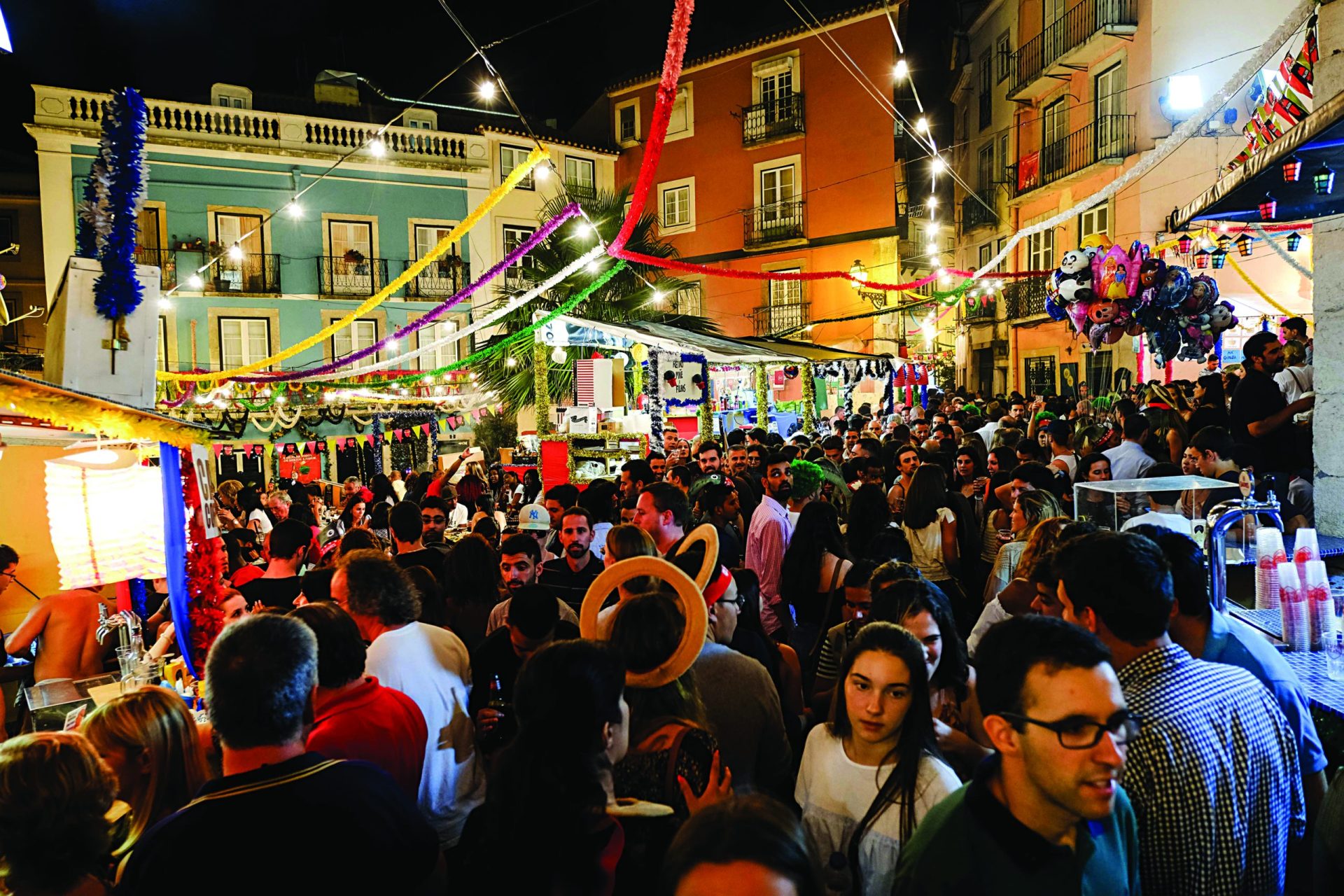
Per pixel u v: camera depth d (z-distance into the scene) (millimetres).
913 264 28984
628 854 1991
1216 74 16906
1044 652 1554
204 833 1834
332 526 9430
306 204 24859
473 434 22547
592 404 12750
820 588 4422
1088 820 1554
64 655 4609
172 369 23516
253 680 1938
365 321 25547
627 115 29703
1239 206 4273
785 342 16531
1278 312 12898
